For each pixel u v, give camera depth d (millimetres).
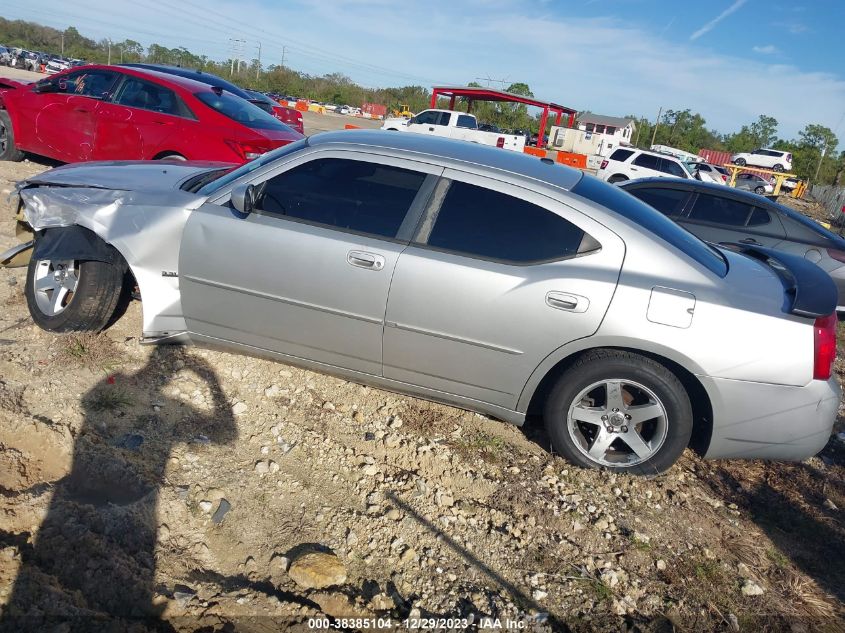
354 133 4141
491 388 3707
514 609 2826
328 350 3867
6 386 3633
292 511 3211
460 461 3736
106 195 4062
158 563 2781
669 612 2936
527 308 3504
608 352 3572
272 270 3764
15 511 2791
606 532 3359
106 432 3463
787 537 3590
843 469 4402
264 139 7512
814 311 3420
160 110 7590
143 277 3943
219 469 3381
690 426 3592
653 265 3521
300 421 3875
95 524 2836
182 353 4281
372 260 3615
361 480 3465
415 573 2955
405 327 3650
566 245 3568
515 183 3656
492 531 3252
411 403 4219
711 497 3820
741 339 3408
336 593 2779
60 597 2477
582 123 60250
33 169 8727
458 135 28766
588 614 2865
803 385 3459
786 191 37219
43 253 4027
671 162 23125
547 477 3686
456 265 3555
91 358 4008
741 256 4199
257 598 2699
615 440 3797
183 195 4066
